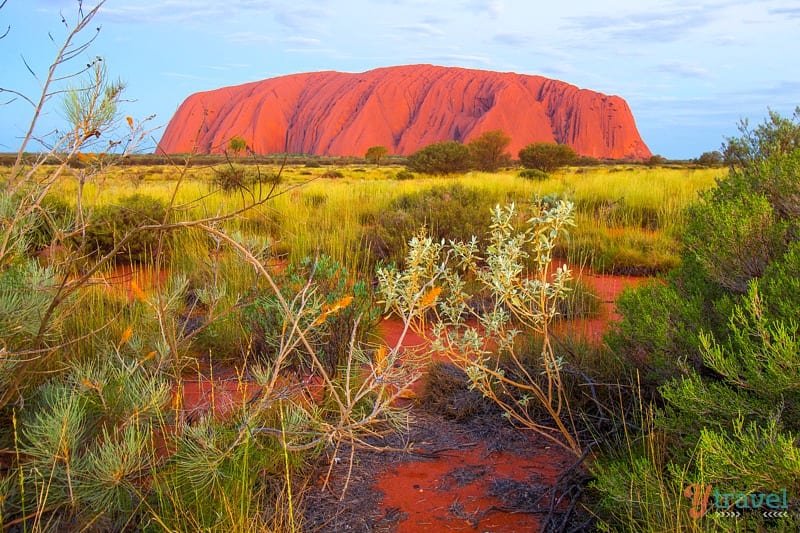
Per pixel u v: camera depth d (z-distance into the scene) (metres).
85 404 2.59
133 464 2.20
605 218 11.18
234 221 8.92
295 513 2.54
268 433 2.62
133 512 2.20
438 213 8.70
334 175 39.62
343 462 3.07
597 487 2.34
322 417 3.27
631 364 3.30
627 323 3.23
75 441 2.19
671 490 2.18
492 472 2.99
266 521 2.36
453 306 3.31
